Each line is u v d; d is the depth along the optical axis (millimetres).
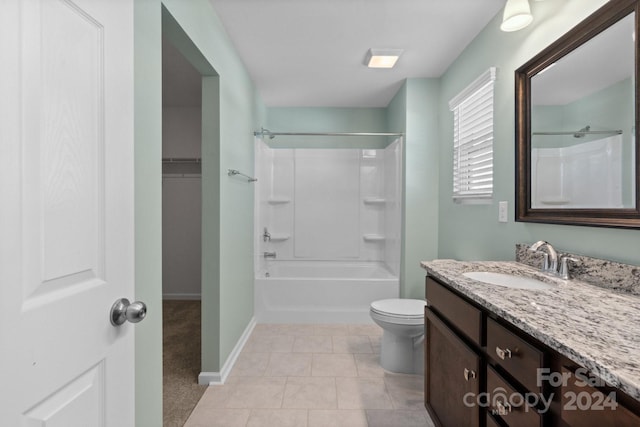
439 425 1585
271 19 2131
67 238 669
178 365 2426
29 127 587
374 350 2674
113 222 803
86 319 716
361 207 4203
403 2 1952
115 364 813
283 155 4199
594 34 1291
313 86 3354
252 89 3176
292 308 3303
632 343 726
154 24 1275
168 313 3609
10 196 554
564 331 796
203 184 2172
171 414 1846
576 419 724
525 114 1729
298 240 4203
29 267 585
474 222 2375
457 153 2670
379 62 2682
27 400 575
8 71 552
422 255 3141
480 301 1118
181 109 4074
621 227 1154
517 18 1526
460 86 2619
